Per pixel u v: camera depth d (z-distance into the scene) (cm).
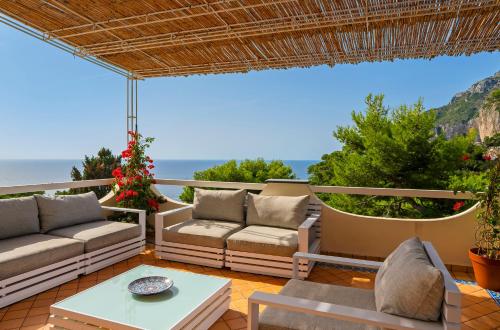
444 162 704
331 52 420
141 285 256
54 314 224
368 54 417
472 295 320
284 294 222
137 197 499
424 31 357
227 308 284
